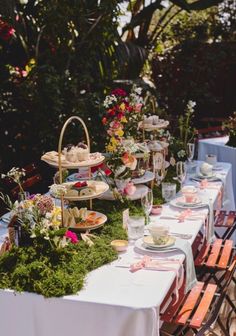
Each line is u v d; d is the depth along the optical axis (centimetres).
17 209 279
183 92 933
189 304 307
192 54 936
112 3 675
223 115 955
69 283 252
